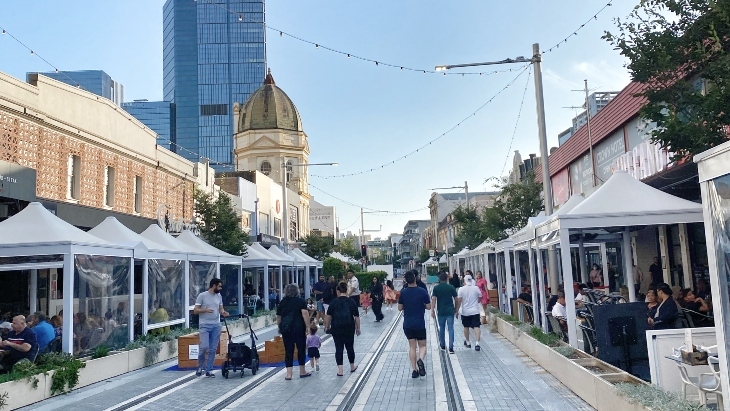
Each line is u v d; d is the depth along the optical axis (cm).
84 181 2058
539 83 1781
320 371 1246
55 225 1255
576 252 2822
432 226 10794
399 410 864
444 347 1477
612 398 719
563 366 972
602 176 2353
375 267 6178
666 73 962
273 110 5725
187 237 2039
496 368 1186
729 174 526
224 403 945
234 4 15212
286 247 3447
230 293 2559
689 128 870
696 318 1090
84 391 1071
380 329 2219
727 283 543
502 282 2684
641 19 983
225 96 15838
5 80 1672
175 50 16625
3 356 1040
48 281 1864
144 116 16175
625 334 978
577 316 1188
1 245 1182
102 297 1340
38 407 941
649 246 2039
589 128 2422
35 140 1797
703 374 681
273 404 931
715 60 924
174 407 923
